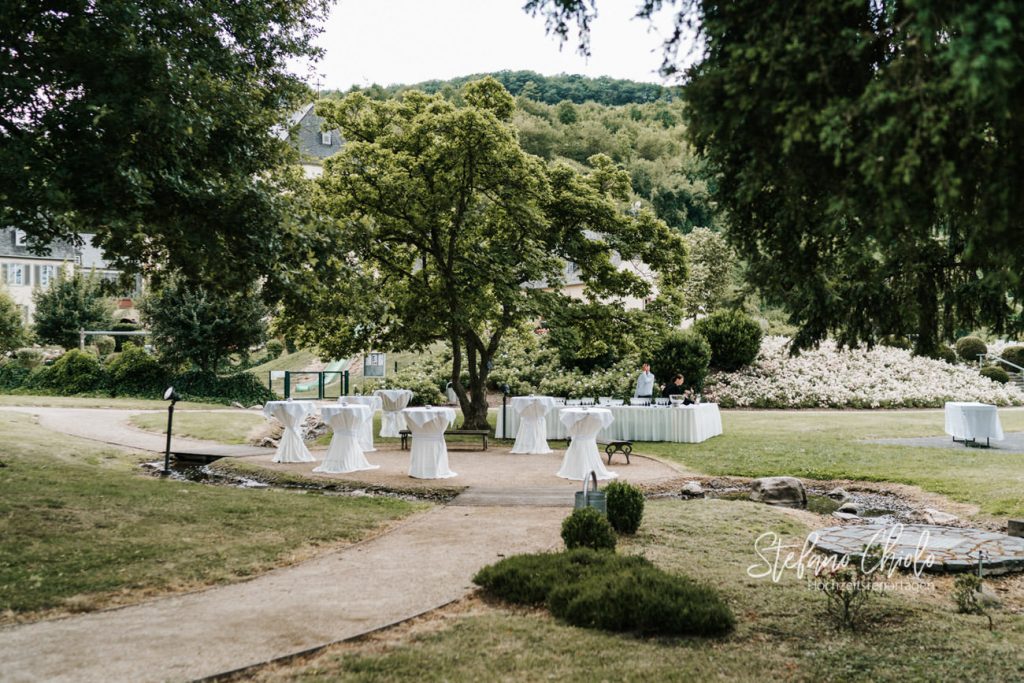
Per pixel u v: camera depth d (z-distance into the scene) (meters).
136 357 30.14
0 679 4.29
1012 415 24.16
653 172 79.31
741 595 6.14
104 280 11.39
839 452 15.43
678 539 8.20
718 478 13.11
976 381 31.25
